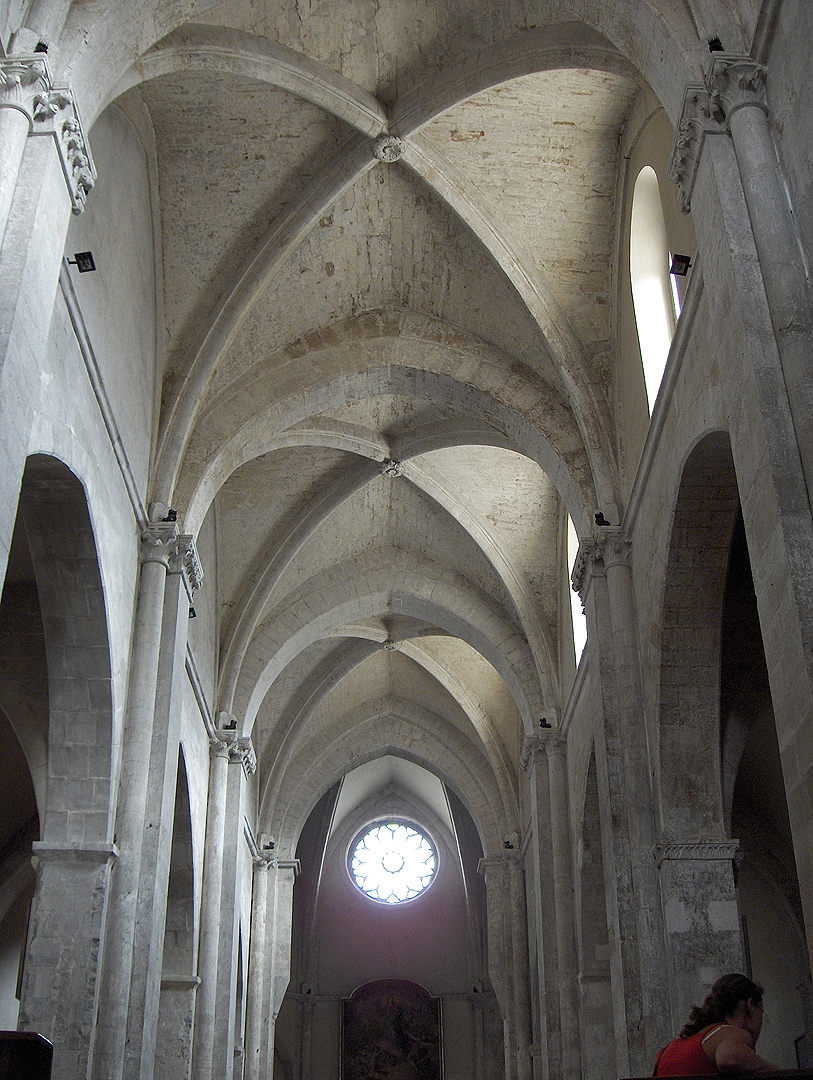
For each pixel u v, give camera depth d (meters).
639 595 13.91
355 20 13.33
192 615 16.22
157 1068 17.17
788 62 8.44
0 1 8.93
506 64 13.05
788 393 7.75
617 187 14.98
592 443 15.32
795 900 19.62
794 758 7.09
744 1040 5.33
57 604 12.13
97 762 12.35
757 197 8.48
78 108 9.33
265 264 15.38
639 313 14.15
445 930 37.53
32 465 10.83
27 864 19.91
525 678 22.02
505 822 28.45
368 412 19.58
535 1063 24.52
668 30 9.64
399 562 23.19
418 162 14.67
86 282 11.67
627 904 13.16
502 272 15.57
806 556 7.18
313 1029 36.12
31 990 11.34
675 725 12.79
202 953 18.69
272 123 14.41
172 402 15.41
